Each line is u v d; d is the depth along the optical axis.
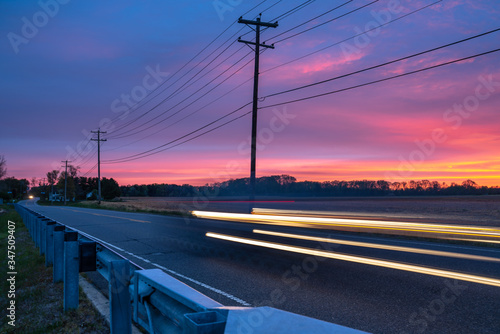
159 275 2.23
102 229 15.87
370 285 5.86
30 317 4.50
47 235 7.49
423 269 6.91
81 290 5.50
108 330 3.88
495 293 5.30
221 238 12.12
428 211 30.25
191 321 1.19
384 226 14.57
